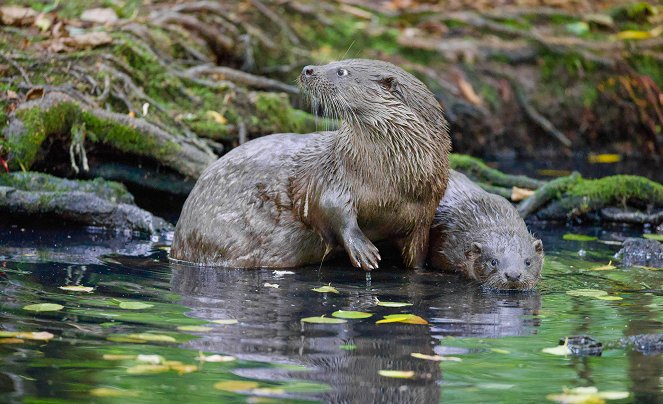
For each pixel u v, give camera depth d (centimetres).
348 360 1080
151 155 2009
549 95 2880
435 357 1103
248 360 1070
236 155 1656
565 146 2867
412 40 2853
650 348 1157
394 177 1543
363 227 1591
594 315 1316
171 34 2481
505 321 1276
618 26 3150
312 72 1559
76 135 1944
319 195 1566
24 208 1823
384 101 1527
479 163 2244
